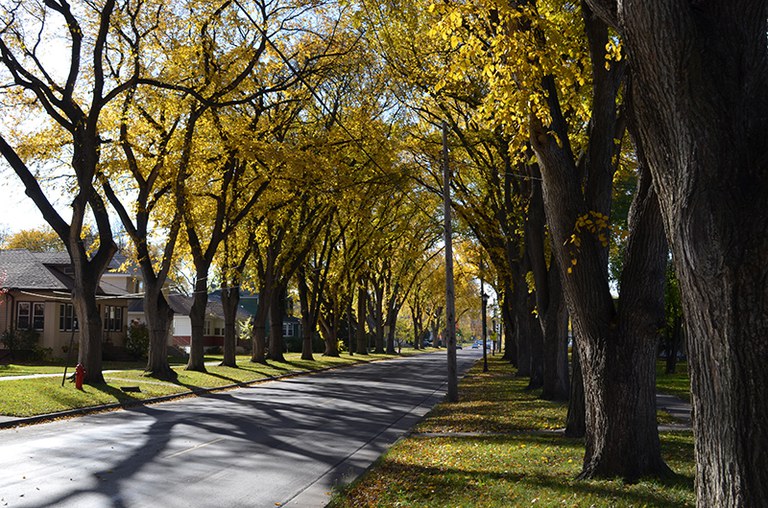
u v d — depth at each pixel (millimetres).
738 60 4305
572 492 7500
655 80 4457
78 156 22125
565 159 8609
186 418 16828
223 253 38000
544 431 13727
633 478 8047
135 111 25078
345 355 64000
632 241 8328
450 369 21688
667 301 34094
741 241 4031
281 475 10078
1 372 26828
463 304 83688
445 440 12891
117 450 11898
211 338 69875
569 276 8555
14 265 41031
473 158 24859
